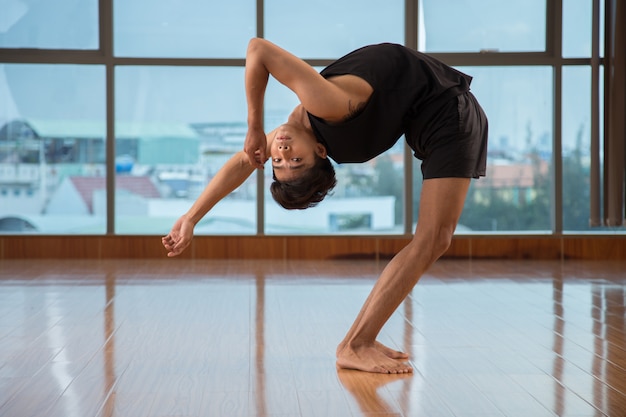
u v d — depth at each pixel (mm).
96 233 6824
